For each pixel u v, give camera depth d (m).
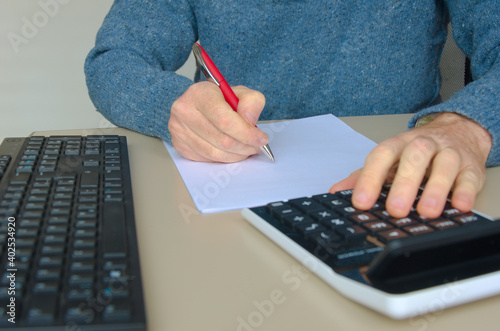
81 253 0.32
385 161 0.44
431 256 0.31
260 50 0.90
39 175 0.47
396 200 0.40
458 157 0.45
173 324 0.29
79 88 1.84
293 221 0.39
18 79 1.77
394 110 0.96
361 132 0.72
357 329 0.28
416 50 0.93
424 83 0.96
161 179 0.54
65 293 0.28
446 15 0.97
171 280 0.34
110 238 0.34
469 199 0.42
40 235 0.35
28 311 0.26
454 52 0.99
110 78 0.74
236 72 0.92
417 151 0.43
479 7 0.80
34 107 1.82
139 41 0.83
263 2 0.87
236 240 0.40
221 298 0.31
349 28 0.90
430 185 0.42
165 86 0.68
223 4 0.88
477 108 0.56
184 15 0.90
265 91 0.92
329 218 0.39
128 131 0.73
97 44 0.84
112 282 0.29
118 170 0.51
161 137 0.66
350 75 0.92
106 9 1.78
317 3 0.88
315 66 0.91
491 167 0.57
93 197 0.42
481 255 0.32
